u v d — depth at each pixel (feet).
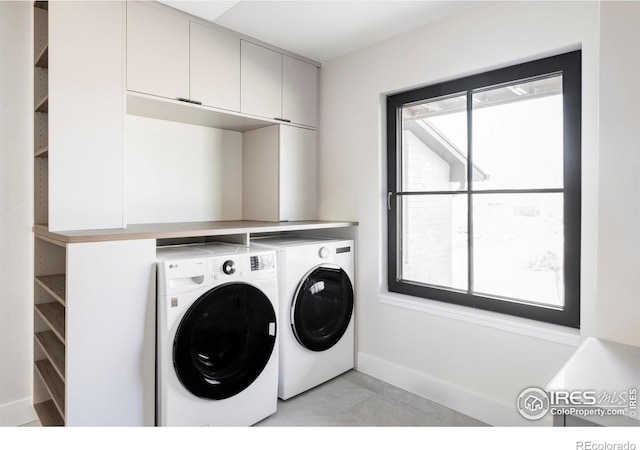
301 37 7.93
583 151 5.48
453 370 7.01
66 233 5.25
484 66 6.53
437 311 7.20
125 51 6.16
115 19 6.06
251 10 6.82
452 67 6.94
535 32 5.94
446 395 7.07
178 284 5.52
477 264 7.02
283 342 7.18
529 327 6.00
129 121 7.64
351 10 6.82
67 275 4.83
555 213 6.10
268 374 6.64
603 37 3.61
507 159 6.61
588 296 5.44
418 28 7.45
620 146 3.53
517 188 6.48
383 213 8.31
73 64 5.65
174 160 8.31
